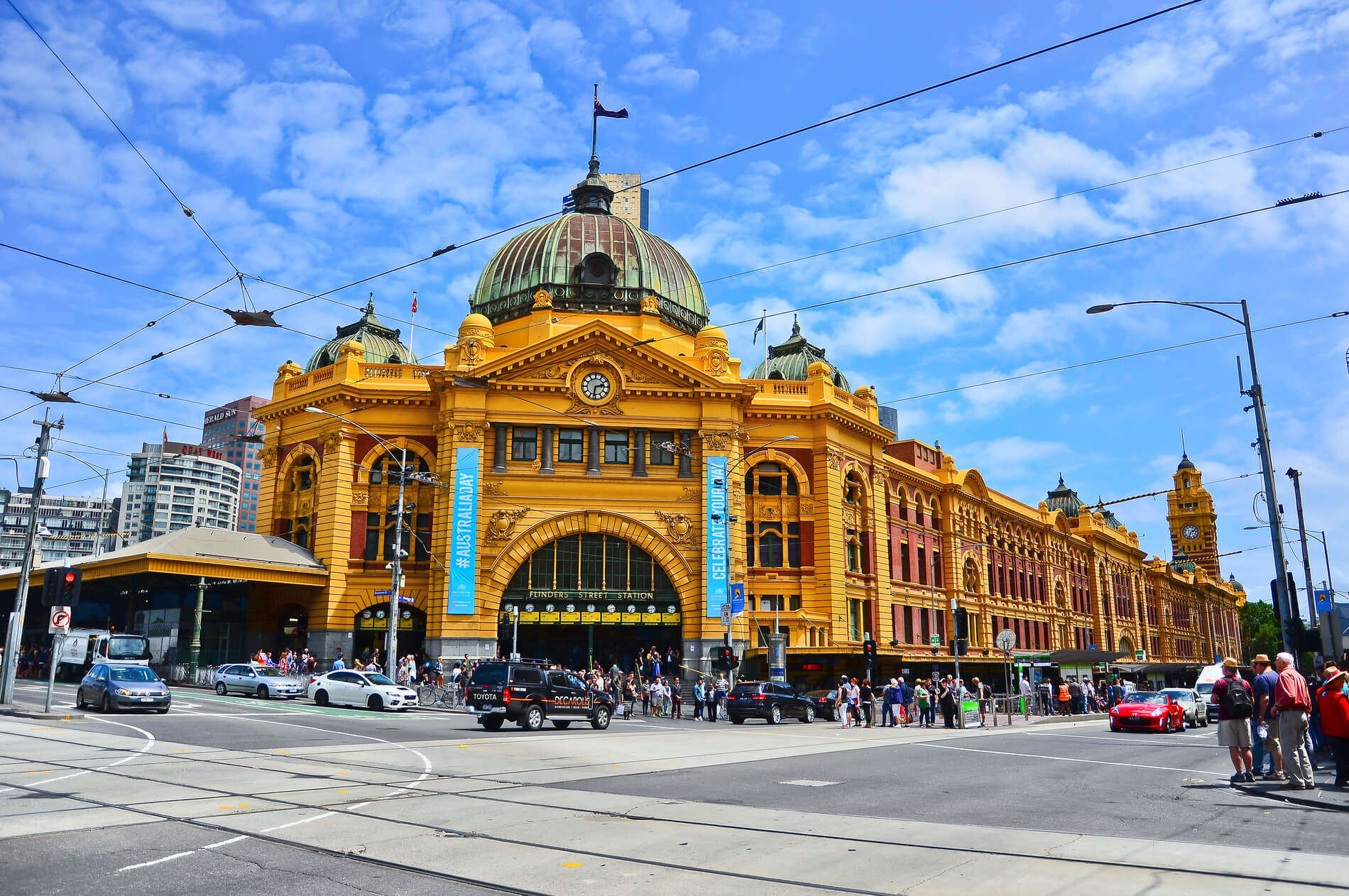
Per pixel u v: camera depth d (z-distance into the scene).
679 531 53.38
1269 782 18.47
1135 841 12.43
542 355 53.75
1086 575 106.00
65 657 54.31
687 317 62.44
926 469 74.44
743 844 12.29
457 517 51.41
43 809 14.14
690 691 51.31
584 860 11.37
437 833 12.89
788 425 58.91
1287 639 27.08
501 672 33.22
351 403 56.16
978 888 9.93
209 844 11.93
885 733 37.03
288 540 58.31
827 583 57.12
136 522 148.75
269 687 44.62
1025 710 52.03
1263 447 28.36
